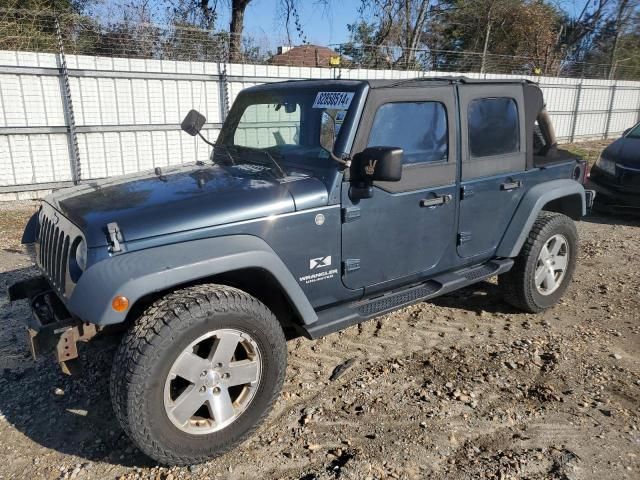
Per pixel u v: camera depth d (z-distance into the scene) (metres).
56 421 3.18
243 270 2.92
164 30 13.41
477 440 2.99
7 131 9.74
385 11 22.83
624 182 7.93
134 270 2.53
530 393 3.47
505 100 4.11
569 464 2.77
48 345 2.73
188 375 2.64
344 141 3.18
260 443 2.97
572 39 31.06
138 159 11.38
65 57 10.05
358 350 4.05
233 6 18.98
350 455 2.86
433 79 3.62
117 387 2.51
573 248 4.75
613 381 3.61
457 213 3.86
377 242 3.42
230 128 4.18
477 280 4.02
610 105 21.89
